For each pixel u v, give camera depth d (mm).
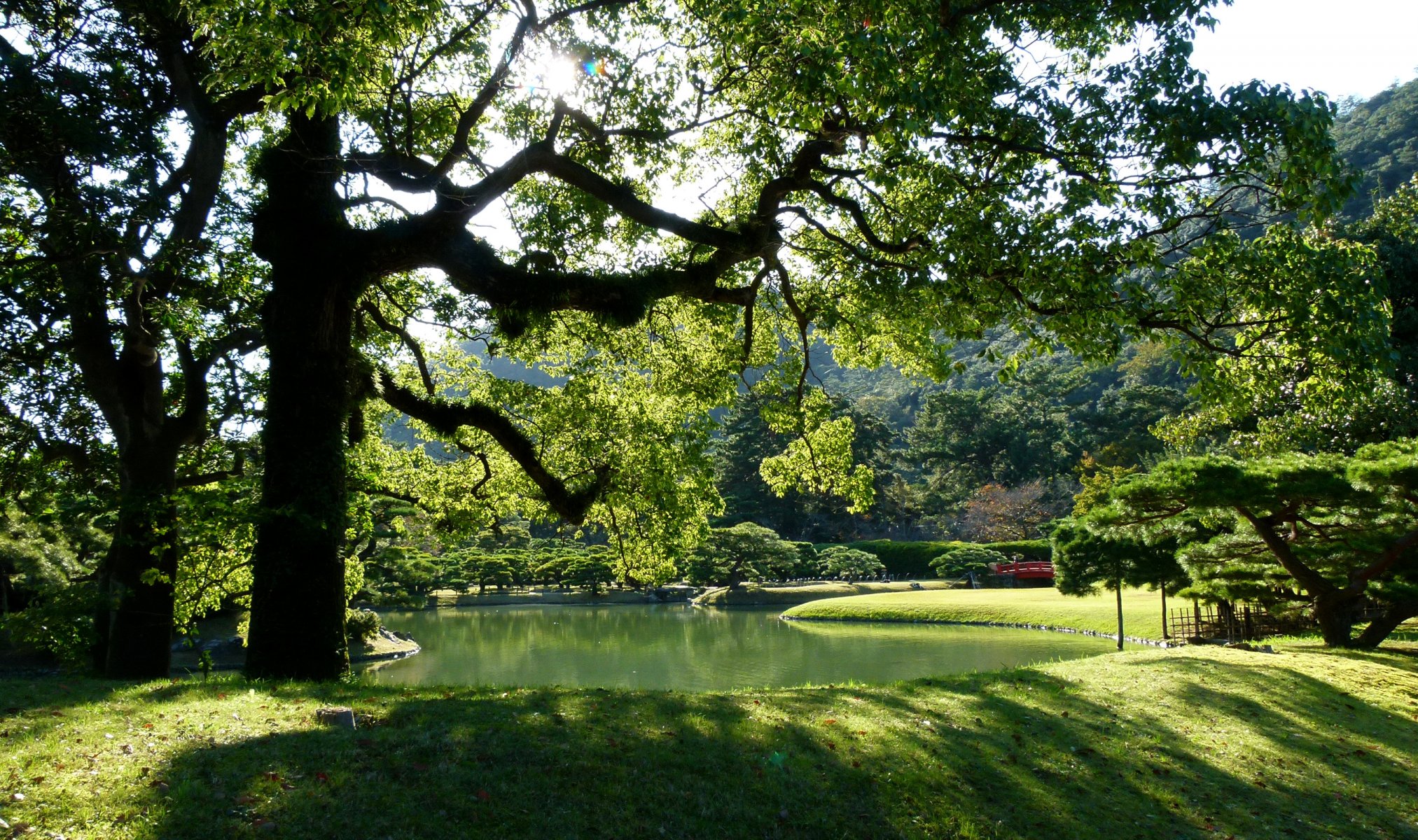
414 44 10805
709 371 14672
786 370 15586
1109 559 25609
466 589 58750
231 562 14281
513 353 14523
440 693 8312
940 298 10055
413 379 15547
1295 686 12039
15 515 19562
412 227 9578
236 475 14758
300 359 9344
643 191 13648
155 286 10969
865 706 8906
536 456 12875
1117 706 10344
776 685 22344
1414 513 15945
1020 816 6734
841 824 6117
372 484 14203
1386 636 18281
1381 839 7512
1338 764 9219
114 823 4734
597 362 14961
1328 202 8359
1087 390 87625
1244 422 24734
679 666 26391
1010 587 54281
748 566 52906
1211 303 9727
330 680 9117
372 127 11836
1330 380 9953
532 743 6531
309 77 7762
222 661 27188
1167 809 7445
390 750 6133
